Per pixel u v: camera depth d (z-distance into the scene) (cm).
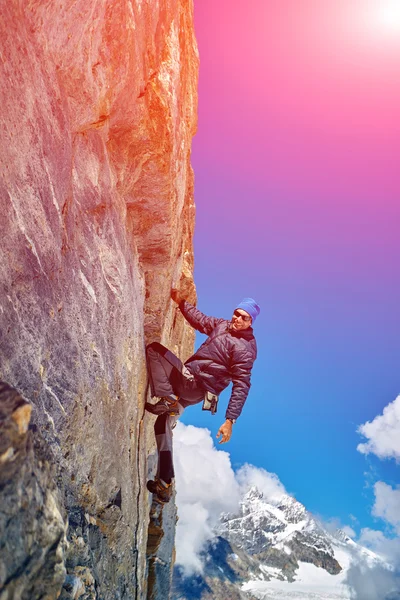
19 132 197
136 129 377
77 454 271
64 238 264
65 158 260
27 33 202
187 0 579
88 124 307
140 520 465
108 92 311
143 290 517
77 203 293
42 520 136
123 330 393
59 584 138
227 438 461
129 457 406
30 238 213
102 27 275
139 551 449
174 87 447
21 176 201
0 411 133
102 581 276
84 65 267
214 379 484
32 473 137
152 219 466
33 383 213
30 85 207
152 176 418
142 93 372
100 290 333
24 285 207
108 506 324
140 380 473
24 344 205
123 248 408
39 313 222
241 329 492
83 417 281
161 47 419
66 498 248
